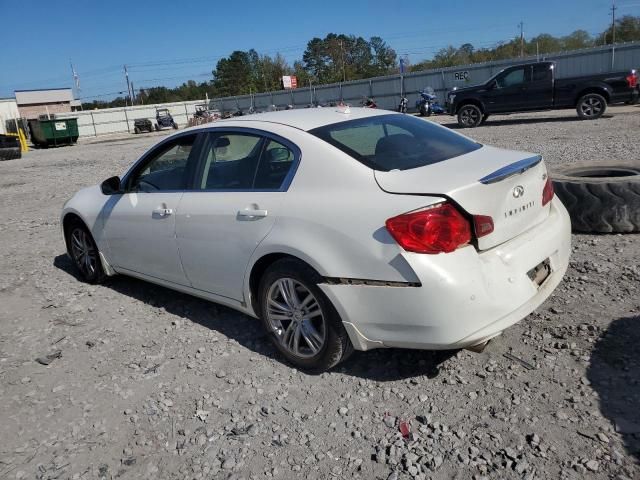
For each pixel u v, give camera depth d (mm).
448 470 2557
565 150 10734
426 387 3199
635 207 5117
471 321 2838
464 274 2818
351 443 2814
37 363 3938
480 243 2930
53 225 8578
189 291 4320
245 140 3803
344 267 3049
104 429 3115
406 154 3387
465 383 3184
